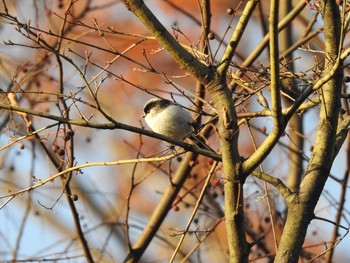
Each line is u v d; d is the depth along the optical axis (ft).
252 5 26.04
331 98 28.37
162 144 47.09
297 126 43.68
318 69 30.01
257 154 25.77
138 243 39.32
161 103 37.52
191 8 53.42
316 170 27.96
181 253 46.44
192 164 38.78
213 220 44.24
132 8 26.20
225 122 26.07
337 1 27.73
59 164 36.47
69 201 36.14
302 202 27.53
